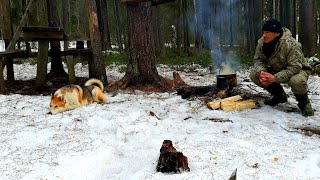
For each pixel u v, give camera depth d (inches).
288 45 119.6
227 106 130.7
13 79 219.3
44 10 440.1
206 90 155.7
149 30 186.4
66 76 238.4
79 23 763.4
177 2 483.2
